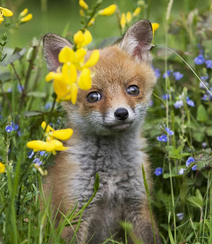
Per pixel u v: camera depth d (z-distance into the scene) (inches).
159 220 342.3
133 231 312.0
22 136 209.5
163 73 456.1
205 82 418.0
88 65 198.1
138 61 335.3
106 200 305.1
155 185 367.2
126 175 305.6
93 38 568.7
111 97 286.7
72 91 192.2
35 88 470.0
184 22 449.4
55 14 1139.9
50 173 320.2
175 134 382.0
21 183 230.4
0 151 227.3
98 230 315.6
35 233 229.0
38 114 332.2
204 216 288.7
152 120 388.5
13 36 528.1
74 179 297.1
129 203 310.5
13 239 212.5
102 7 807.7
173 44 512.4
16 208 229.5
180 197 323.9
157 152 370.3
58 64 315.6
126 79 294.7
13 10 470.6
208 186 301.7
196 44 473.1
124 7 569.9
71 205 290.4
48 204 239.5
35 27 949.8
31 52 391.9
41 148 197.9
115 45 347.3
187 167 306.7
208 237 265.1
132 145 312.2
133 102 293.9
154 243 270.4
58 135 203.6
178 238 308.5
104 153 303.3
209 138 380.2
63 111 329.1
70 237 280.1
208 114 396.5
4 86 544.1
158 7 691.4
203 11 477.7
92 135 302.8
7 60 324.2
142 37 334.3
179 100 371.2
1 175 250.7
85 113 293.3
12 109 390.3
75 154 304.8
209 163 292.7
